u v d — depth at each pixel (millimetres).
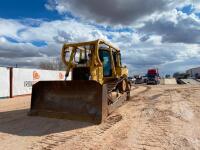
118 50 11836
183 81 48219
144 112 9711
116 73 11711
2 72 17297
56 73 24844
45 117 8641
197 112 9578
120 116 8922
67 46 9625
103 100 7984
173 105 11547
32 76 20719
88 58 9320
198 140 5809
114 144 5605
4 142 5848
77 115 8078
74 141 5887
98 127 7262
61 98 8586
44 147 5441
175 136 6156
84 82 8109
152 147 5348
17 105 12891
